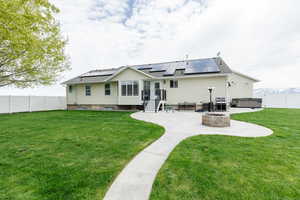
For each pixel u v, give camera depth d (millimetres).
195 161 3217
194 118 9039
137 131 5895
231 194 2145
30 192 2254
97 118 9523
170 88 14773
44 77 10242
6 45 6449
